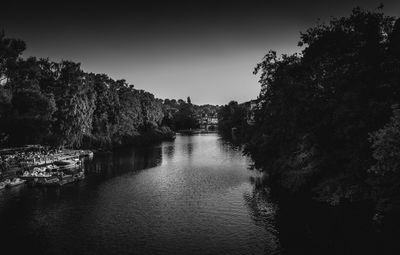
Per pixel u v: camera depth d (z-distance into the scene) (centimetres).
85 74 9944
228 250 2872
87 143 9694
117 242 3069
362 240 2853
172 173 6288
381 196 2831
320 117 3988
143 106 15362
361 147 3122
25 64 7425
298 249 2827
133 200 4425
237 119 13500
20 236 3216
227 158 8225
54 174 5678
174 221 3597
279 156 5022
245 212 3816
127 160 8125
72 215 3825
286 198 4197
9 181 5222
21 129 6562
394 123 2339
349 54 3578
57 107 8444
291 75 4412
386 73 3139
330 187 3581
